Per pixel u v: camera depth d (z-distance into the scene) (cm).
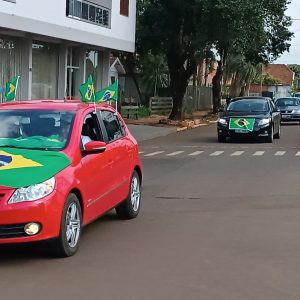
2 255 635
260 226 784
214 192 1066
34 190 579
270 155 1698
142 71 4650
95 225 796
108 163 739
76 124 694
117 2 2544
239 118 2116
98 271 579
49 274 568
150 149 1917
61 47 2352
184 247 675
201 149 1897
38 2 1911
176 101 3139
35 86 2236
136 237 725
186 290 523
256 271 581
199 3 2709
